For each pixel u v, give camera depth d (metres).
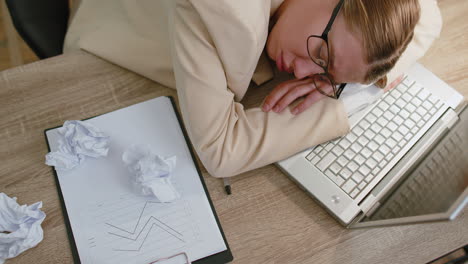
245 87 0.77
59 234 0.68
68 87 0.81
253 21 0.64
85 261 0.65
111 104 0.80
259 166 0.74
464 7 0.98
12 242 0.65
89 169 0.72
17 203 0.68
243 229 0.70
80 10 0.90
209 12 0.62
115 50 0.83
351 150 0.77
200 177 0.73
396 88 0.84
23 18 0.86
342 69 0.72
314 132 0.76
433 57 0.91
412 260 0.70
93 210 0.69
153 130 0.77
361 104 0.81
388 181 0.74
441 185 0.62
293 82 0.83
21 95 0.79
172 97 0.81
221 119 0.72
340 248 0.70
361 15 0.65
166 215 0.69
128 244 0.67
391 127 0.80
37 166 0.73
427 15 0.87
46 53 0.93
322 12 0.69
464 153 0.63
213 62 0.69
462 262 1.09
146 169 0.68
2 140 0.75
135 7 0.83
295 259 0.69
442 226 0.73
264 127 0.76
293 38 0.74
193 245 0.67
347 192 0.73
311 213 0.73
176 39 0.68
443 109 0.83
